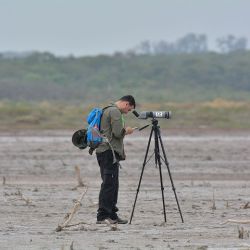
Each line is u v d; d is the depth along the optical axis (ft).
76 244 131.23
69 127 507.30
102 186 156.35
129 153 336.08
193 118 567.59
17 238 137.49
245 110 651.66
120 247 128.36
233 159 320.50
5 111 585.22
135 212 174.70
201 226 153.07
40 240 135.33
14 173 267.80
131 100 157.28
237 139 422.00
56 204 187.01
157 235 140.87
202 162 307.37
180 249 126.11
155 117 156.76
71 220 160.45
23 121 534.78
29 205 184.96
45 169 279.69
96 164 296.51
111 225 151.64
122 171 272.72
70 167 286.25
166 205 186.50
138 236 139.85
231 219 162.71
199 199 198.49
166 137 436.76
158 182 239.91
